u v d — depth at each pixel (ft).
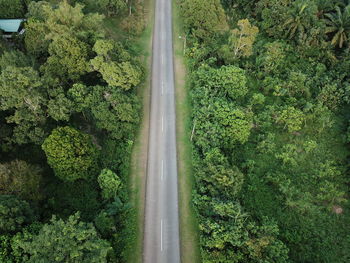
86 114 152.15
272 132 162.30
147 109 165.07
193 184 137.59
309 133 164.25
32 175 117.19
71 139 121.08
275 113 163.32
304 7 191.01
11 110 139.03
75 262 93.09
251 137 159.12
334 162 152.05
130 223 123.95
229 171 128.16
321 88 178.29
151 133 155.12
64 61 146.30
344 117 171.83
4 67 139.85
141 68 161.89
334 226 131.75
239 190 132.77
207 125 145.59
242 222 116.78
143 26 209.87
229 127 146.51
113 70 141.79
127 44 190.60
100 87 144.15
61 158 118.62
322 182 143.23
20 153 139.74
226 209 117.91
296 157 151.74
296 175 146.61
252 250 110.83
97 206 127.65
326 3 202.69
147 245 120.26
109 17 214.48
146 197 133.28
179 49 199.52
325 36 195.72
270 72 185.88
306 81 181.78
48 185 132.87
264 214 132.57
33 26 159.43
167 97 171.63
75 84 141.59
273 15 205.46
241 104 169.27
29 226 103.96
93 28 165.78
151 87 175.63
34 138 132.57
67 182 132.16
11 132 137.39
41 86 135.44
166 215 128.57
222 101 154.10
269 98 177.37
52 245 94.27
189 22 192.65
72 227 96.48
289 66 193.98
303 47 196.65
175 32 211.61
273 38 212.64
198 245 121.08
